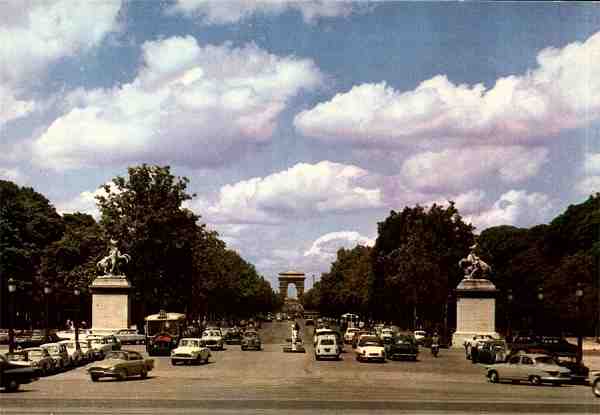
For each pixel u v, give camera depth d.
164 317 88.19
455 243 108.81
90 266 101.44
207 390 38.16
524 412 29.92
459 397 35.81
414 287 101.06
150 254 99.50
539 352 55.72
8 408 29.62
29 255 106.06
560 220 110.94
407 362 63.59
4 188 108.69
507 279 112.75
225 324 167.12
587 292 86.38
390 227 122.75
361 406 31.36
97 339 64.69
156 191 101.06
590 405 32.69
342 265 189.75
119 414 27.72
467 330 82.75
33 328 118.31
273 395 35.69
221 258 141.38
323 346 65.75
